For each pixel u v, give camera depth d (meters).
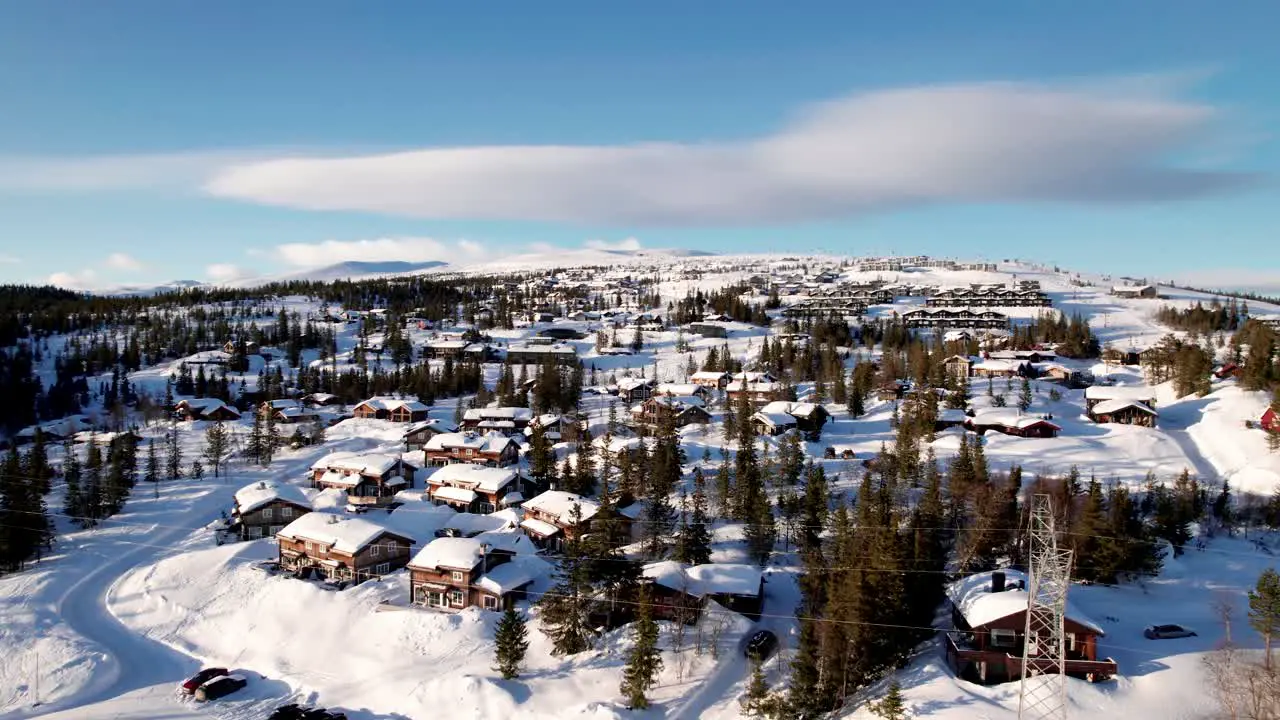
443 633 62.69
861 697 51.75
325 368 197.62
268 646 64.12
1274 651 52.47
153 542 85.81
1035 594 45.03
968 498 74.88
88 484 93.50
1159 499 75.31
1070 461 97.19
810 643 50.88
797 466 90.38
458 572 67.00
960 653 52.75
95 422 145.75
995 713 47.59
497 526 82.69
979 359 168.38
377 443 131.38
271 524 86.06
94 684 58.44
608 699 53.50
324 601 68.25
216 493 102.12
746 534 75.00
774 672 55.53
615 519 65.81
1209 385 123.44
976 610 53.97
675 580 63.25
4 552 75.44
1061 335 188.25
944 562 66.25
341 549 72.75
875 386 143.12
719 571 65.19
